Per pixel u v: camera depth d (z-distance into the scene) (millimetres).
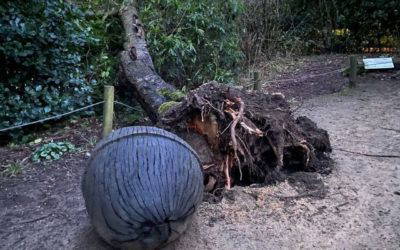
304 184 3254
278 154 3236
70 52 5004
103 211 2188
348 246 2516
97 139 4500
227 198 3078
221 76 6211
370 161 3660
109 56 5773
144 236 2166
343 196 3080
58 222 2939
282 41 8812
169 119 3270
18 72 4609
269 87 6676
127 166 2201
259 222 2797
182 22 6145
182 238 2625
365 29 8930
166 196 2152
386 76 6785
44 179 3615
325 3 9070
